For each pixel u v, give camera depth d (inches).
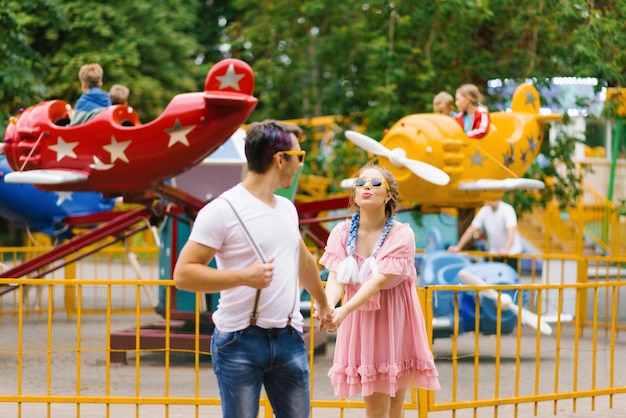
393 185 232.8
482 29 642.8
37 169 360.2
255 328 178.9
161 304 410.9
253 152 182.1
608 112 599.5
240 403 178.1
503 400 274.7
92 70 387.2
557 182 659.4
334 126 745.0
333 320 208.5
